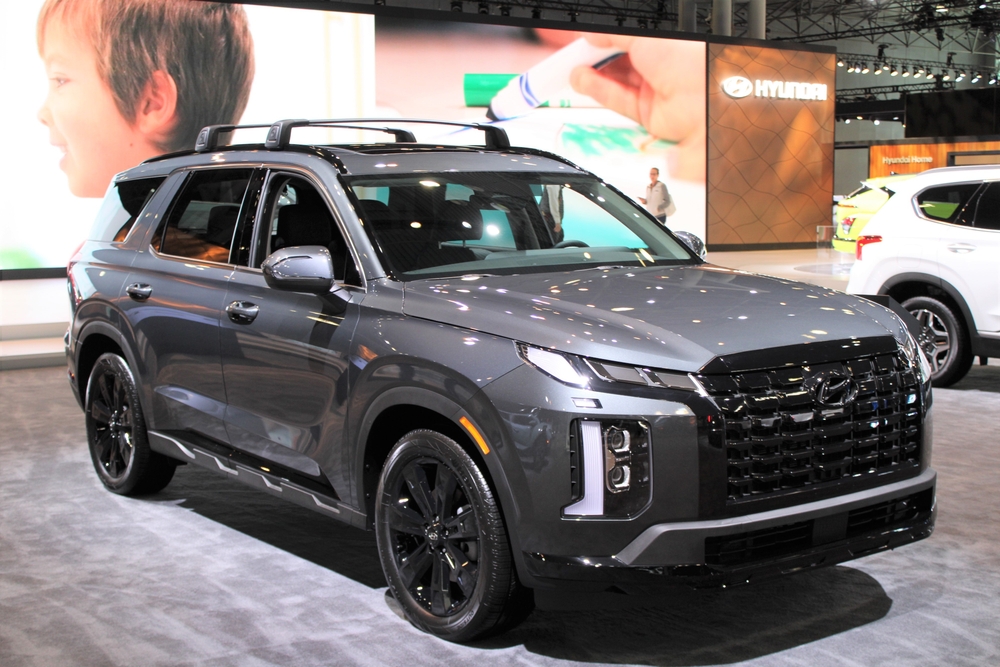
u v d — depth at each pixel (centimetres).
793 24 3962
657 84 1941
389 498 342
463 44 1647
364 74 1517
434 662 314
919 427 331
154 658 320
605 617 350
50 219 1277
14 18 1250
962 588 374
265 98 1438
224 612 359
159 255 469
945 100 2800
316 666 312
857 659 313
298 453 382
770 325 312
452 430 324
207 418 428
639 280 361
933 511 337
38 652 326
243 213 425
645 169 1953
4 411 756
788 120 2238
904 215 787
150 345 460
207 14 1379
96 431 526
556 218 413
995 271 725
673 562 285
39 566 411
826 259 1914
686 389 286
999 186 739
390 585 347
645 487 286
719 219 2177
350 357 350
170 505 499
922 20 3641
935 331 773
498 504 307
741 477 290
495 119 1711
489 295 330
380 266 357
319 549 430
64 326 1216
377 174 395
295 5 1444
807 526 304
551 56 1775
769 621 345
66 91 1285
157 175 498
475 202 398
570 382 290
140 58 1337
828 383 304
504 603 310
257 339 394
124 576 398
